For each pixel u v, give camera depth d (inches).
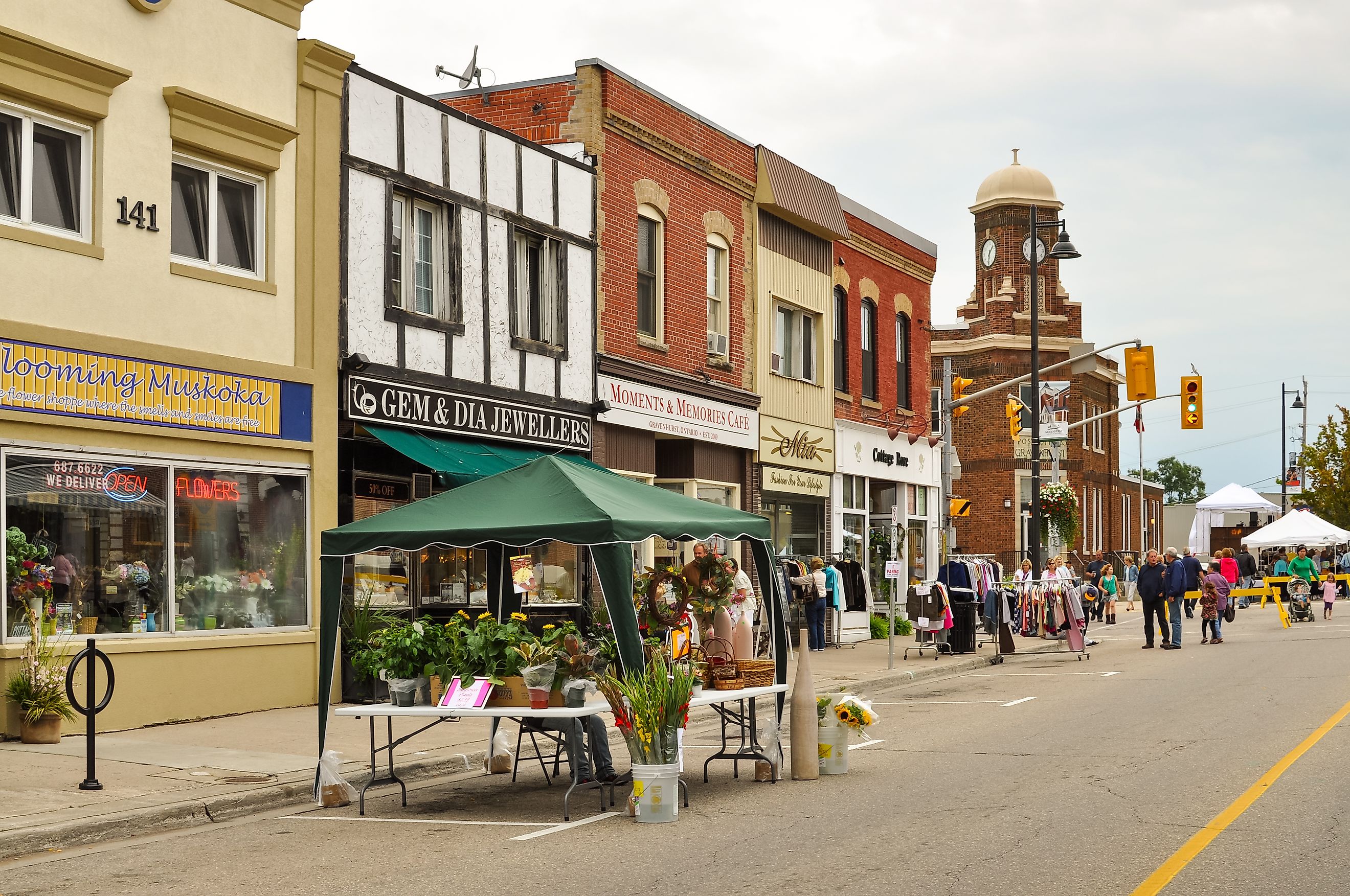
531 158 821.2
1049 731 577.6
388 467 724.0
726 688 462.0
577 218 860.6
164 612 595.2
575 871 328.5
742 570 1017.5
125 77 577.3
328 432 675.4
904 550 1326.3
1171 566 1075.9
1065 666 952.3
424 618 442.6
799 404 1128.8
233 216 644.1
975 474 2182.6
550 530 424.2
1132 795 411.8
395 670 434.3
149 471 590.9
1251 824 364.5
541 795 453.7
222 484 624.7
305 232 669.9
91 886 322.3
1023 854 333.1
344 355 685.9
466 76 961.5
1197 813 380.8
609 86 889.5
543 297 832.9
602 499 437.7
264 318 647.1
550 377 828.0
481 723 613.0
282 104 664.4
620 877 319.9
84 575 562.3
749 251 1066.1
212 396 615.5
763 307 1076.5
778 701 492.7
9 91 538.6
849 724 472.1
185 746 520.7
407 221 735.7
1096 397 2340.1
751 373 1063.6
